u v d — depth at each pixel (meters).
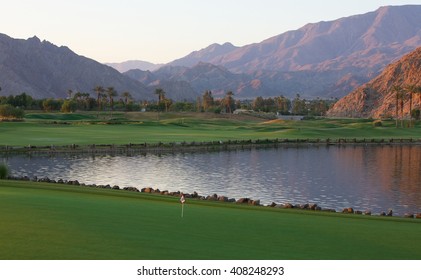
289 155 114.19
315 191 64.88
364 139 156.00
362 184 71.19
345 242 23.17
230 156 110.19
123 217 25.88
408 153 121.81
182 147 122.25
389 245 23.02
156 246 20.14
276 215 30.55
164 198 37.44
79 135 139.12
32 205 27.78
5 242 19.55
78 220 24.06
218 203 36.38
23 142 117.25
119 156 105.81
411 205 55.78
